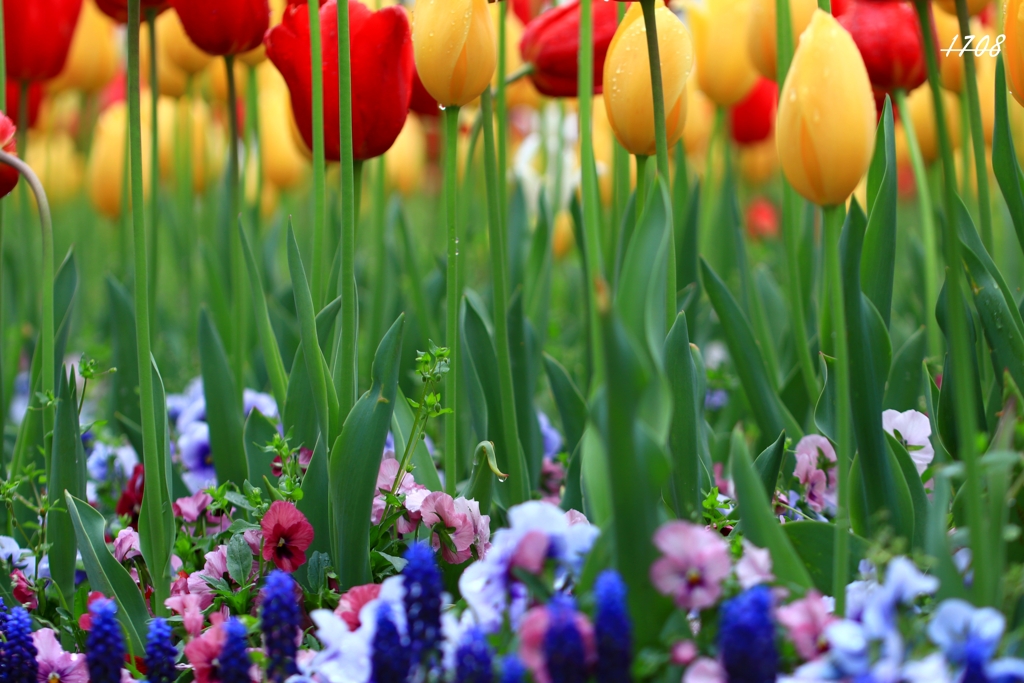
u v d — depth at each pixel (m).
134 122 1.50
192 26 1.67
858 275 1.48
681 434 1.50
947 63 1.76
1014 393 1.46
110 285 2.00
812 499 1.59
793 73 1.39
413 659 1.38
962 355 1.38
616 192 1.71
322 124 1.58
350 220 1.53
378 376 1.50
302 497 1.54
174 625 1.51
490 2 1.58
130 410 2.00
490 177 1.58
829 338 1.65
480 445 1.54
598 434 1.38
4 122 1.54
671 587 1.36
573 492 1.61
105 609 1.42
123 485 1.79
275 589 1.41
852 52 1.38
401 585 1.42
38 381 1.64
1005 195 1.54
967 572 1.43
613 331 1.32
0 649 1.46
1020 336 1.49
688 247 1.94
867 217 1.61
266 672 1.42
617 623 1.34
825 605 1.39
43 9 1.89
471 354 1.64
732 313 1.65
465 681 1.36
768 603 1.34
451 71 1.53
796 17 1.67
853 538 1.43
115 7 1.90
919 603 1.43
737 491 1.39
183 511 1.64
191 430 1.82
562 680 1.34
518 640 1.38
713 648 1.37
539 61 1.69
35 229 4.46
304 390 1.61
